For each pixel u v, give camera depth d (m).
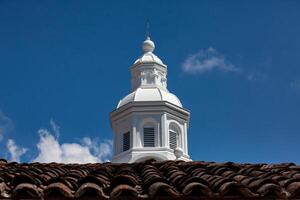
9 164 9.95
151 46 34.91
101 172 8.55
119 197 6.53
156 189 6.57
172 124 31.59
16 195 6.54
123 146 31.45
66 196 6.56
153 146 30.67
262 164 9.61
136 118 31.05
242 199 6.49
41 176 7.74
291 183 6.98
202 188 6.55
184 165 9.45
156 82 33.38
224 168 8.74
